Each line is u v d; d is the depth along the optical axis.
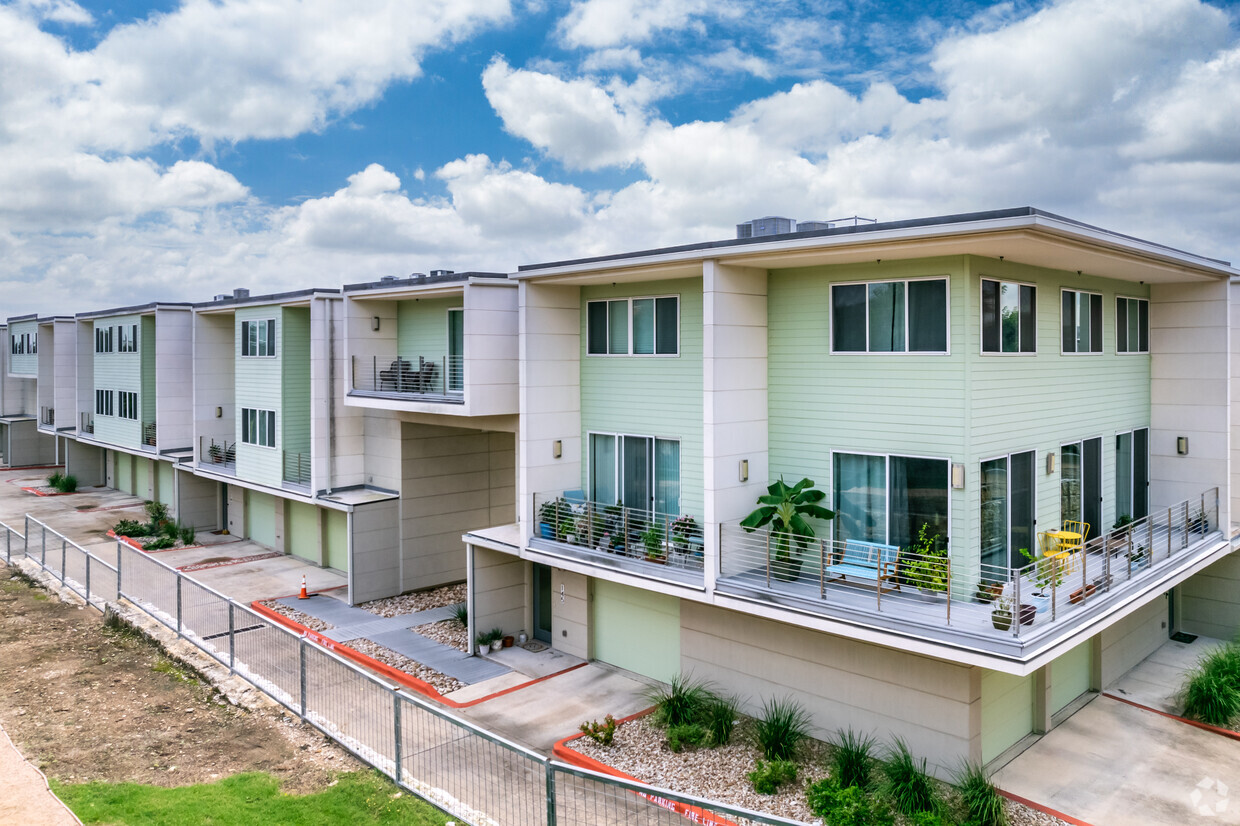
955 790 12.73
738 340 15.37
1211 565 20.06
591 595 18.84
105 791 11.51
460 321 22.72
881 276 14.37
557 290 18.86
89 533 32.59
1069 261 14.61
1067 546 15.16
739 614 15.85
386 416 24.88
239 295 32.69
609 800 12.50
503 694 16.98
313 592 24.48
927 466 13.91
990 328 13.95
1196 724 15.45
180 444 34.12
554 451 18.94
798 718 14.95
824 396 15.27
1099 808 12.46
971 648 11.65
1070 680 16.31
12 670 16.77
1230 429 19.31
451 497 25.58
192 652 17.69
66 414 43.38
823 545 13.91
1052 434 15.84
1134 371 19.22
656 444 17.84
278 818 10.99
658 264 15.52
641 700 16.56
